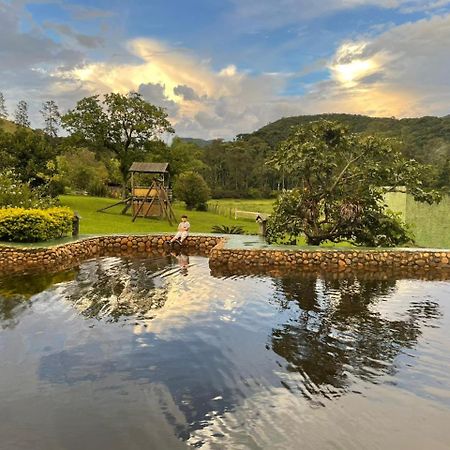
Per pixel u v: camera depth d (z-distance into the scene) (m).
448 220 20.66
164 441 5.07
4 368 6.80
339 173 18.77
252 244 17.50
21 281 12.47
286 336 8.52
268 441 5.11
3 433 5.14
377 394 6.25
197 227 28.75
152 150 39.06
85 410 5.67
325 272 14.97
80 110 36.75
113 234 19.95
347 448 5.00
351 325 9.23
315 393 6.25
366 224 18.11
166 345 7.93
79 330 8.56
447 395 6.24
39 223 16.17
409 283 13.38
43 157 30.56
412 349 7.92
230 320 9.46
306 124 18.47
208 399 6.03
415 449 5.01
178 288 12.28
